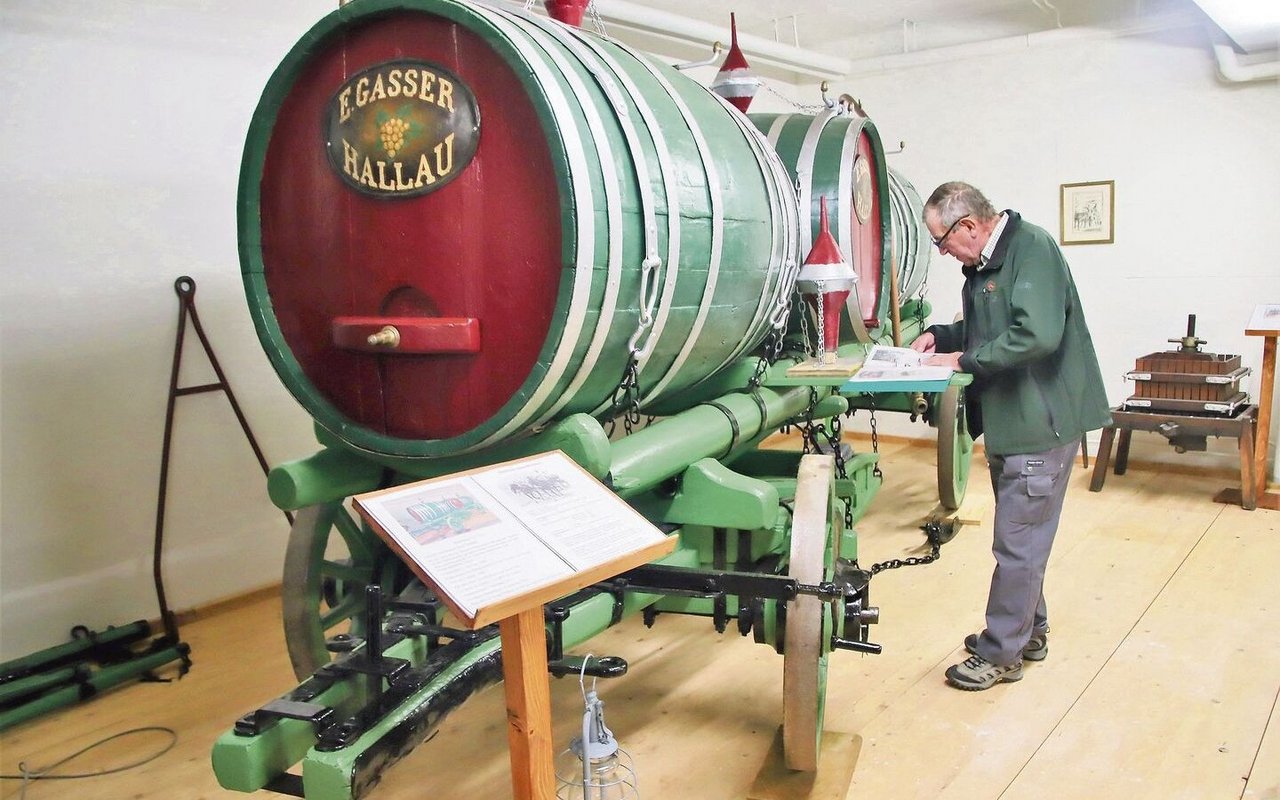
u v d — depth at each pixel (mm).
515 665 1554
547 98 1905
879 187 4355
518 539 1541
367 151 2102
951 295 7148
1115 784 2559
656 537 1688
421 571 1400
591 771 1969
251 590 4148
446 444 2068
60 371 3529
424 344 2064
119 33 3600
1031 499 3020
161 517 3689
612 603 2219
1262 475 5320
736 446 2916
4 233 3359
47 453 3512
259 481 4164
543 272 1995
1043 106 6461
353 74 2133
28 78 3373
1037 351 2846
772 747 2693
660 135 2277
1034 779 2592
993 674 3146
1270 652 3361
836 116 3980
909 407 5094
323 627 2758
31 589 3488
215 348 3982
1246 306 5914
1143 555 4477
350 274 2186
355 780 1501
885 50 7113
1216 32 5668
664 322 2273
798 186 3660
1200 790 2521
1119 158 6227
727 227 2559
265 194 2252
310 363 2283
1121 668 3270
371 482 2434
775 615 2418
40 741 2963
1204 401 5355
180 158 3818
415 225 2096
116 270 3658
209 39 3877
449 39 2029
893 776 2617
